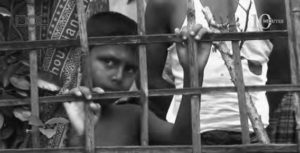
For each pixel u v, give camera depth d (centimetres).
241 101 249
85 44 251
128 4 459
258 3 362
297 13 246
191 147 249
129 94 252
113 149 250
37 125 257
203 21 336
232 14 275
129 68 288
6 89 333
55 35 359
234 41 251
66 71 355
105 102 290
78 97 253
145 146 249
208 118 335
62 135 335
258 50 348
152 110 354
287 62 364
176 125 272
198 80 253
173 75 347
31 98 256
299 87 246
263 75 352
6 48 254
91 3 414
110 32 305
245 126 249
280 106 354
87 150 251
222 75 334
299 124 247
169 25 349
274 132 355
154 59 347
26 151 254
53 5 361
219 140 335
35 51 256
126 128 291
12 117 327
